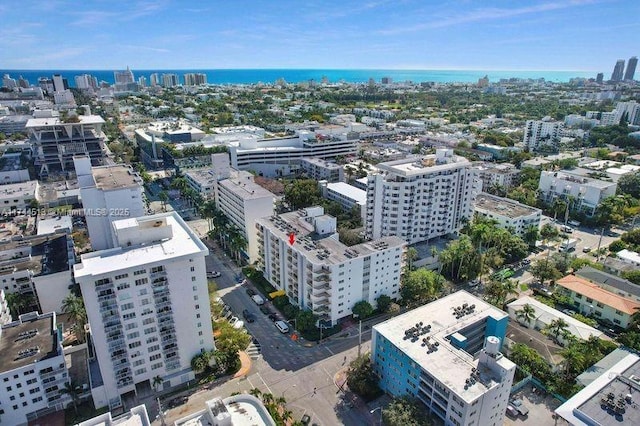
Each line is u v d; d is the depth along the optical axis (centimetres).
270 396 10519
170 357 11525
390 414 9681
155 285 10700
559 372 11869
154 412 10856
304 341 13550
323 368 12394
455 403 9150
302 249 14112
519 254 18412
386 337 11062
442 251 17425
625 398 9000
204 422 8275
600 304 14700
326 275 13462
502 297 14738
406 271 16025
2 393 10138
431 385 9762
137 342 10894
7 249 16112
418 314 12162
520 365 12075
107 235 17888
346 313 14288
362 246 14712
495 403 9581
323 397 11331
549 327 12862
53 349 10950
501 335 12356
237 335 12594
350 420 10606
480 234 17100
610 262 17712
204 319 11762
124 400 11231
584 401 8994
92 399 11175
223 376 12081
